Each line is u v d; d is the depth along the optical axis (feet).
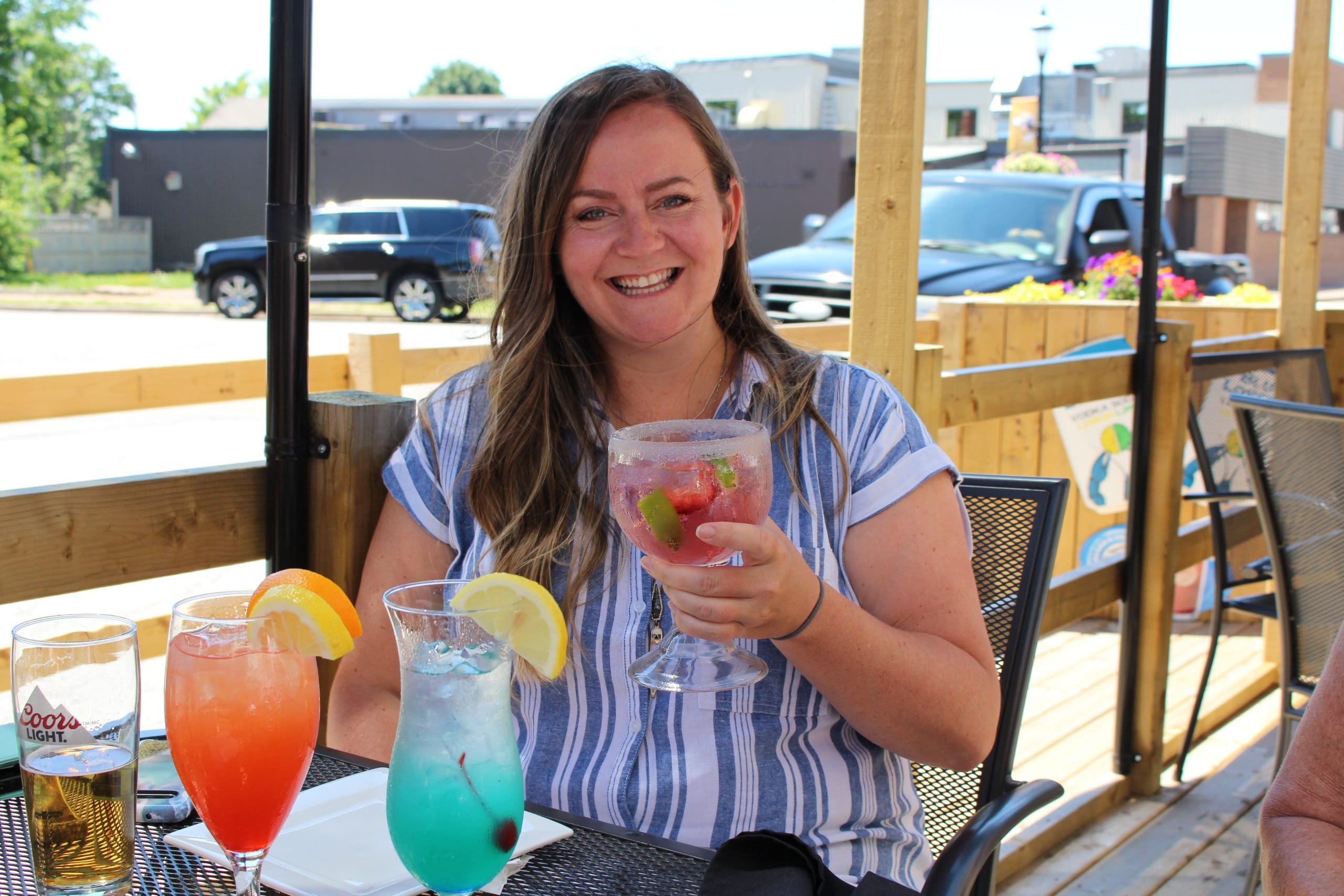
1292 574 7.64
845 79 73.20
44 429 25.07
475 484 4.81
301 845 3.15
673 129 4.65
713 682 3.79
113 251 77.20
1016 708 4.82
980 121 66.18
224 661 2.72
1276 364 10.92
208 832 3.22
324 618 2.84
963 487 5.16
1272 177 65.21
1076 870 8.30
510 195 4.95
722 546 3.36
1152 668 9.37
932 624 4.37
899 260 6.88
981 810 3.59
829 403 4.74
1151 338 9.33
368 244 49.29
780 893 2.93
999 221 21.25
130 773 2.85
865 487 4.57
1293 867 3.43
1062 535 13.97
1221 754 10.41
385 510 5.14
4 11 95.76
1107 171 46.65
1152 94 9.14
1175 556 9.39
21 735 2.80
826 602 3.75
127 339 42.19
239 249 52.80
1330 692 3.70
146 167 76.43
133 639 2.87
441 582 3.12
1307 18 12.42
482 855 2.78
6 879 2.95
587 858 3.20
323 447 5.39
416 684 2.79
